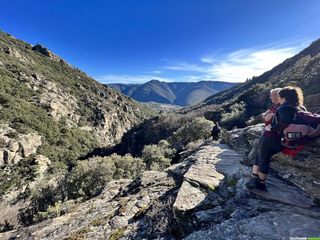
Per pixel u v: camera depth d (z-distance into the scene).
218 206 4.07
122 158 29.02
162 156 28.19
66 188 24.55
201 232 3.44
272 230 3.08
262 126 7.38
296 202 3.86
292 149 3.59
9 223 26.70
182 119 61.84
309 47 107.38
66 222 5.00
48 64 167.00
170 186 5.86
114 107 154.62
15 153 70.44
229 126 45.28
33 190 27.25
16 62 133.25
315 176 4.30
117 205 5.43
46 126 95.19
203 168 5.82
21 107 96.19
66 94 135.50
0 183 57.84
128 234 4.11
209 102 141.88
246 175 4.96
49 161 75.12
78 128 114.44
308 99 5.89
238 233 3.19
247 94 58.31
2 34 172.25
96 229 4.44
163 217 4.13
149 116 196.62
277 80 57.28
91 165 25.19
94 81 185.12
